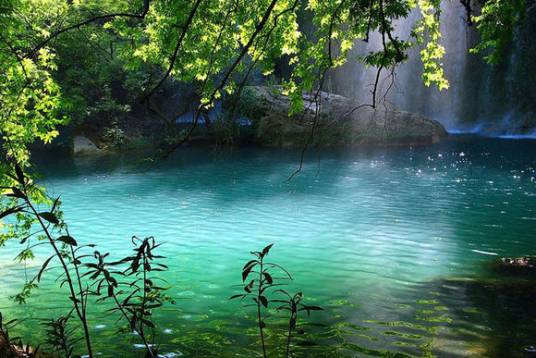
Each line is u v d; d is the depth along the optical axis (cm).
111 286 377
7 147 842
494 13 689
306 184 2006
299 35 930
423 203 1648
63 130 3309
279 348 662
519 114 3566
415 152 2773
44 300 855
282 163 2530
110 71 3158
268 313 789
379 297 855
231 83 845
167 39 865
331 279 957
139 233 1340
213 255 1135
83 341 682
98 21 2553
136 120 3647
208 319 767
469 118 3919
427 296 854
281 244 1217
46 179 2178
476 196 1730
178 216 1525
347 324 740
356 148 2975
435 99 4084
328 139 2997
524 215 1468
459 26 3856
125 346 668
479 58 3812
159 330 725
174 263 1076
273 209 1603
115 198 1791
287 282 942
